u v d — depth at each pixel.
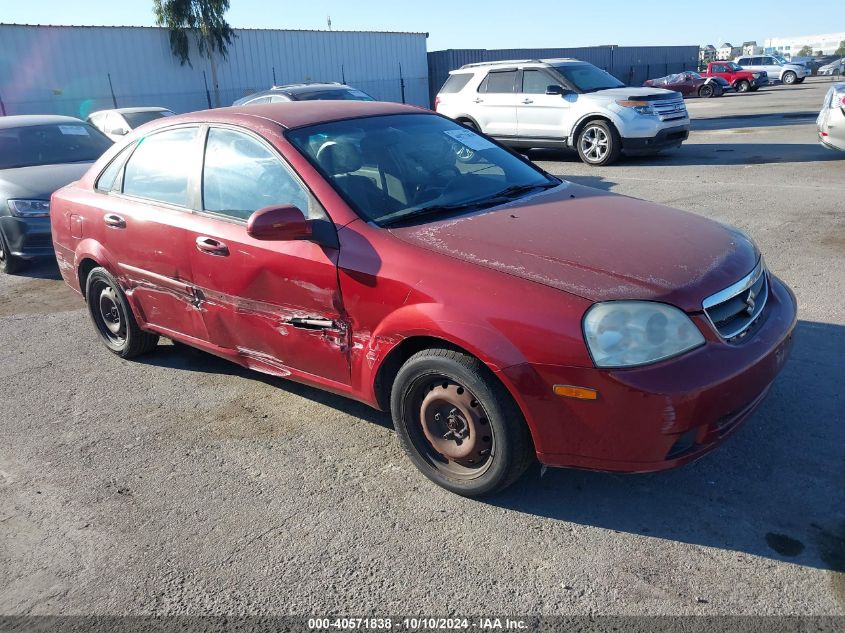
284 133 3.65
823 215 7.32
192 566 2.78
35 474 3.54
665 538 2.73
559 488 3.12
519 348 2.67
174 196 4.11
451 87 13.62
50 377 4.76
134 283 4.45
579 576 2.57
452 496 3.12
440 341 2.97
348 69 30.33
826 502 2.86
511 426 2.79
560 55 39.41
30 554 2.92
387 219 3.33
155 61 25.55
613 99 11.48
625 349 2.57
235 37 27.03
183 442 3.76
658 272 2.77
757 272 3.12
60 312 6.25
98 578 2.75
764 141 13.53
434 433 3.11
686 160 11.82
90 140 8.88
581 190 3.99
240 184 3.74
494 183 3.91
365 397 3.31
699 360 2.60
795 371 3.96
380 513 3.03
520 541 2.79
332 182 3.41
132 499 3.26
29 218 7.21
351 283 3.15
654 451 2.60
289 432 3.79
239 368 4.71
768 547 2.64
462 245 3.03
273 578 2.68
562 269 2.80
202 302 3.96
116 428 3.97
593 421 2.62
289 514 3.07
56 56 23.42
